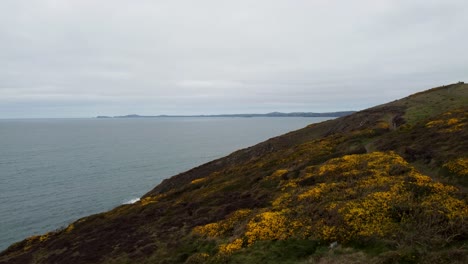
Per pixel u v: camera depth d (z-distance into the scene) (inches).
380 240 621.6
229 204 1264.8
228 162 3358.8
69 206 3459.6
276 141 3378.4
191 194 1782.7
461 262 489.7
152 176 5054.1
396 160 1115.9
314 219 791.7
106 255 1095.0
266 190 1320.1
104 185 4399.6
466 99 2475.4
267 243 756.6
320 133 3198.8
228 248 789.2
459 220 614.9
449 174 941.2
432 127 1533.0
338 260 598.9
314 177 1216.2
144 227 1315.2
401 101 3275.1
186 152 7736.2
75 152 7578.7
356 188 904.3
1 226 2851.9
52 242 1605.6
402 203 716.0
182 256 884.6
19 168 5413.4
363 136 1927.9
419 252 544.1
